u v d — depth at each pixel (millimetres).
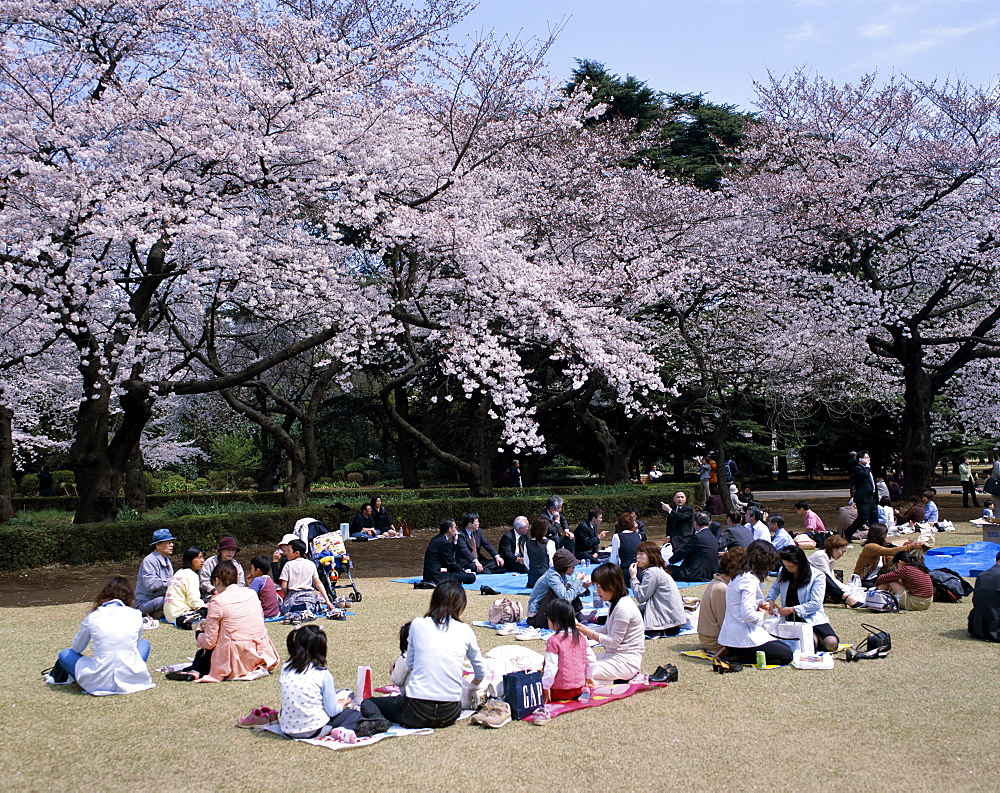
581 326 14875
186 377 20922
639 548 8664
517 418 15086
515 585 11484
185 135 12219
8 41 12156
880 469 34250
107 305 13711
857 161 22062
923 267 22125
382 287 15797
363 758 5004
